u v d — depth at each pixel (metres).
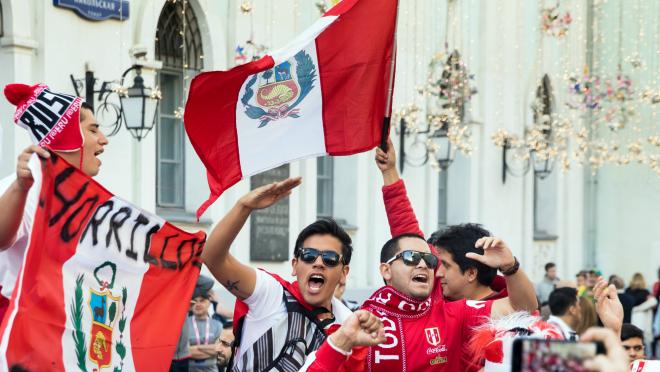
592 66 25.58
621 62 25.17
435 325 6.10
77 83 13.58
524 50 23.28
